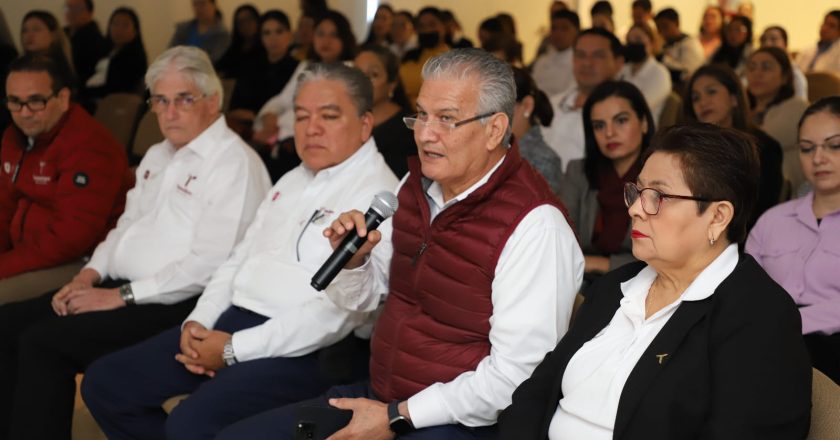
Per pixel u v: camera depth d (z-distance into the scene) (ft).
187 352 7.29
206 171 8.44
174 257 8.45
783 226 7.82
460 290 5.78
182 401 6.88
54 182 9.46
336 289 6.39
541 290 5.52
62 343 7.85
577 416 4.88
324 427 5.73
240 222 8.34
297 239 7.34
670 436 4.43
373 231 5.74
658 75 15.57
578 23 19.30
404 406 5.72
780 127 13.28
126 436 7.62
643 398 4.52
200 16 22.34
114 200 9.61
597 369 4.88
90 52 20.20
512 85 5.77
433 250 5.93
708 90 10.34
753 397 4.28
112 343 8.04
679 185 4.59
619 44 12.97
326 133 7.29
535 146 9.57
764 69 13.53
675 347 4.53
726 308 4.49
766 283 4.56
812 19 30.35
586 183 9.45
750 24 21.76
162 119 8.51
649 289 5.01
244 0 25.12
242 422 6.27
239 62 20.62
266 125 15.66
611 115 8.87
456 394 5.62
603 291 5.24
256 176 8.55
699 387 4.42
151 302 8.25
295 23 26.43
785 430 4.28
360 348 7.51
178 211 8.50
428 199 6.22
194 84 8.41
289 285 7.24
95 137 9.49
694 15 30.81
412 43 22.45
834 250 7.41
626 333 4.91
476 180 5.87
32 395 7.77
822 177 7.40
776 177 9.68
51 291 9.11
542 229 5.56
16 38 20.74
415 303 6.13
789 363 4.33
